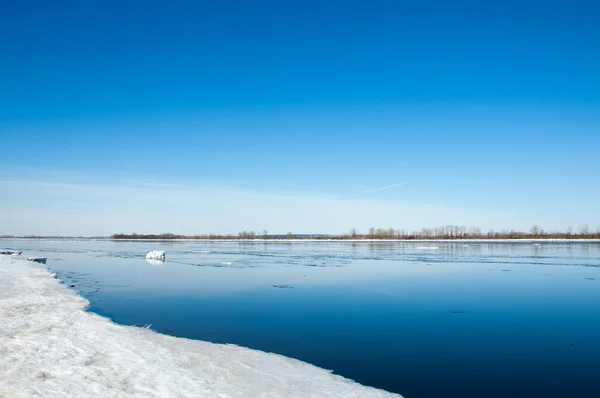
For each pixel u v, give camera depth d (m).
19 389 10.42
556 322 22.50
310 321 22.48
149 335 17.55
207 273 46.38
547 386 13.67
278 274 45.47
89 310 24.61
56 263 59.34
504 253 84.00
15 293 25.75
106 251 97.94
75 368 12.33
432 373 14.73
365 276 43.41
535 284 37.31
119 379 11.77
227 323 21.98
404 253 86.44
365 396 12.17
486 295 31.17
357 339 19.03
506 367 15.42
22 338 15.12
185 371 12.95
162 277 42.38
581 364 15.77
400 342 18.59
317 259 68.94
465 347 17.83
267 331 20.41
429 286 35.97
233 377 12.81
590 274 44.78
